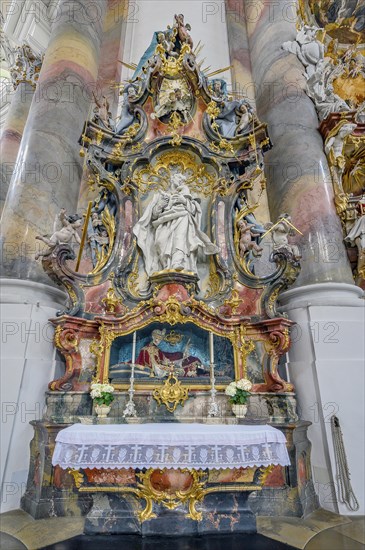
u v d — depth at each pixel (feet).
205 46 24.50
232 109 17.24
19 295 13.08
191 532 9.13
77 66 19.17
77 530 9.43
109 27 25.07
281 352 12.29
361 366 12.13
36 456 11.12
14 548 8.45
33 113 17.35
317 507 10.97
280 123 17.88
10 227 14.30
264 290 13.35
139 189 15.61
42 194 15.19
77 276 13.29
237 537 9.03
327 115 17.13
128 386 11.79
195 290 13.20
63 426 10.57
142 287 13.85
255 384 12.28
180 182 15.25
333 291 13.46
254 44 22.38
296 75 18.83
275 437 9.34
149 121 16.96
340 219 15.56
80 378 12.15
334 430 11.25
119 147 15.88
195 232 14.32
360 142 17.71
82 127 18.24
